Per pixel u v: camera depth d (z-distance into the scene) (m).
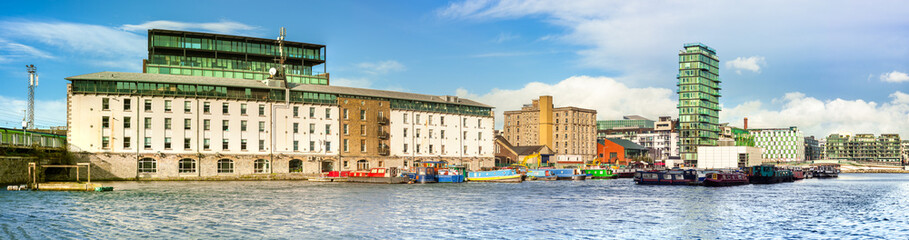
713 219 59.22
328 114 133.88
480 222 55.84
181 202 69.56
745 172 136.12
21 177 95.94
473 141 160.25
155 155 116.06
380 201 73.69
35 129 135.25
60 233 47.53
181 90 119.19
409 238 47.53
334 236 48.16
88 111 112.31
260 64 140.62
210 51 134.38
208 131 120.88
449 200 75.75
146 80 115.75
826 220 59.38
